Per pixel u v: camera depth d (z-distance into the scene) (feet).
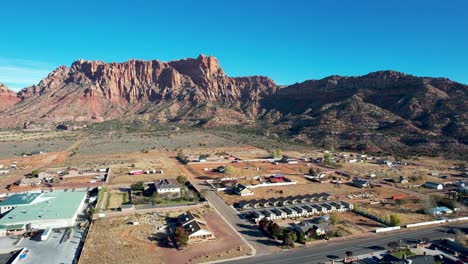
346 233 309.83
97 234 302.45
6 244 284.20
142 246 278.67
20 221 313.53
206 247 277.85
